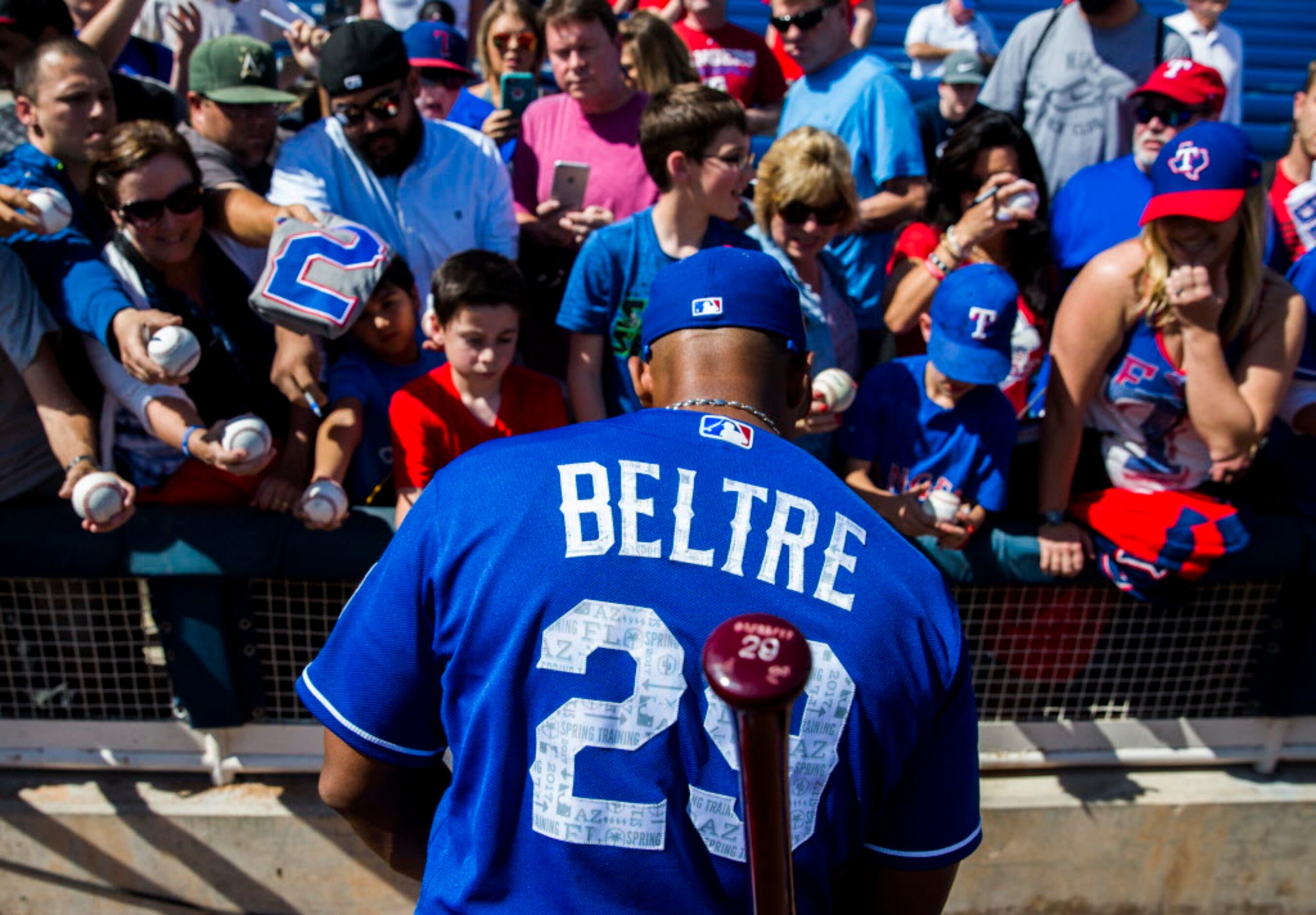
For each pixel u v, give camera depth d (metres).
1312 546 2.98
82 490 2.52
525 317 3.12
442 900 1.42
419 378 2.84
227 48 3.28
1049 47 4.08
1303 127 3.63
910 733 1.41
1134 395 2.89
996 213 3.00
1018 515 3.18
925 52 5.82
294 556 2.76
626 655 1.35
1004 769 3.32
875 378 2.98
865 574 1.42
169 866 3.14
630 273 3.03
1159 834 3.30
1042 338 3.24
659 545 1.38
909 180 3.65
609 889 1.35
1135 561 2.91
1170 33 3.97
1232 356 2.88
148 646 3.03
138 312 2.54
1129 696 3.27
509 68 4.24
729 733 1.35
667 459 1.45
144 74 4.26
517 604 1.37
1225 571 2.95
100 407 2.84
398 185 3.20
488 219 3.35
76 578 2.81
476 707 1.39
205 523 2.76
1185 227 2.65
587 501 1.40
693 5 4.46
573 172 3.50
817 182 2.89
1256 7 7.56
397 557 1.46
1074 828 3.27
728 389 1.58
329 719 1.49
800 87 3.92
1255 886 3.39
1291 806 3.30
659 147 2.93
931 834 1.48
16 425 2.80
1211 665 3.25
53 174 2.86
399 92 3.07
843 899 1.59
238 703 2.97
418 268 3.27
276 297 2.58
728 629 1.07
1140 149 3.29
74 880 3.15
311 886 3.18
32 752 3.10
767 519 1.42
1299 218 3.54
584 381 3.09
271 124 3.44
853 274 3.64
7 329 2.64
